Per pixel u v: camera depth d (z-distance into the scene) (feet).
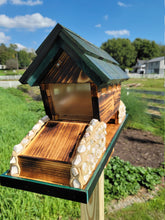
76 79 3.96
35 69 3.90
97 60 4.19
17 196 8.16
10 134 14.90
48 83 4.25
